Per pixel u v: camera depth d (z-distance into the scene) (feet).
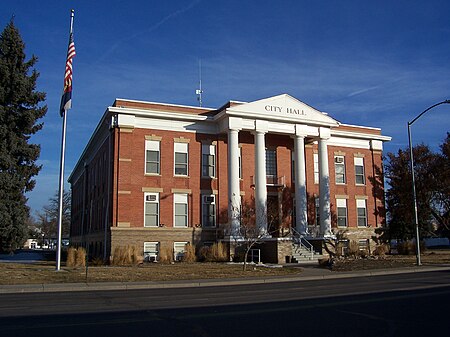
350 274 76.54
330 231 119.96
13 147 96.37
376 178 140.46
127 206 106.93
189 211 113.09
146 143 111.55
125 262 96.22
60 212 76.02
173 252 109.09
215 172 117.29
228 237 107.86
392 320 32.19
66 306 41.55
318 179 128.47
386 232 138.62
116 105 110.42
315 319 32.76
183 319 33.27
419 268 84.94
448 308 37.50
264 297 46.62
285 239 104.68
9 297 50.21
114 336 27.63
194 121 116.57
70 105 76.79
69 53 78.43
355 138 138.92
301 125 120.16
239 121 113.39
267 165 124.26
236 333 28.17
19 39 100.48
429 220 151.94
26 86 99.40
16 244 96.07
